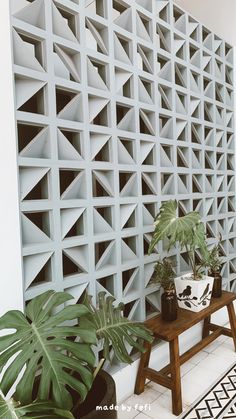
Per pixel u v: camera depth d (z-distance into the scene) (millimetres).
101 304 1465
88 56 1634
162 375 1742
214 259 2242
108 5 1736
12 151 1289
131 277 1933
